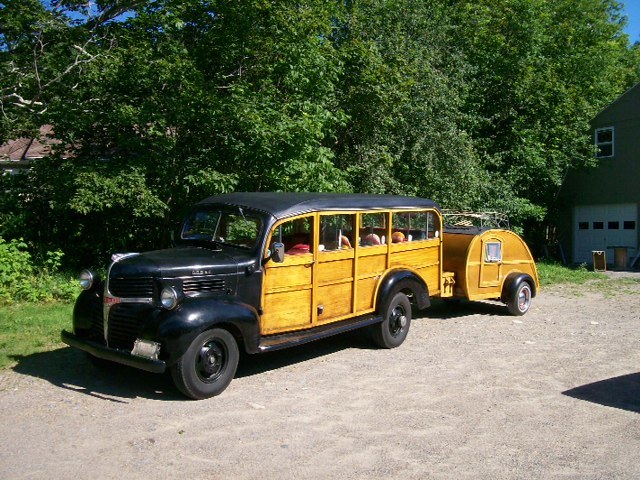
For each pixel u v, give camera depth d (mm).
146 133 10938
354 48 14078
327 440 4926
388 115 14516
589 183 22281
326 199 7383
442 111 15805
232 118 10609
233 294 6316
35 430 5012
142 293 5938
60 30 11430
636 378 6859
